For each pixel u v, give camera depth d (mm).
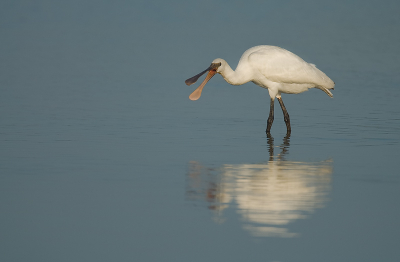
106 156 13703
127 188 11203
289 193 10930
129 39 37031
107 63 29609
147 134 16359
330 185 11484
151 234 9070
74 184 11430
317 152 14438
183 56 31688
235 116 19469
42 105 20219
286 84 17859
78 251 8531
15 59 29797
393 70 28766
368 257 8367
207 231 9148
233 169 12633
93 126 17266
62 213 9875
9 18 44094
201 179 11812
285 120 17422
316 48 34781
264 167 12836
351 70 28719
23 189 11078
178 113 19625
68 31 39656
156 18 45250
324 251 8523
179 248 8617
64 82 24766
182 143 15305
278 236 8992
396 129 17312
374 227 9352
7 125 17062
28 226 9344
